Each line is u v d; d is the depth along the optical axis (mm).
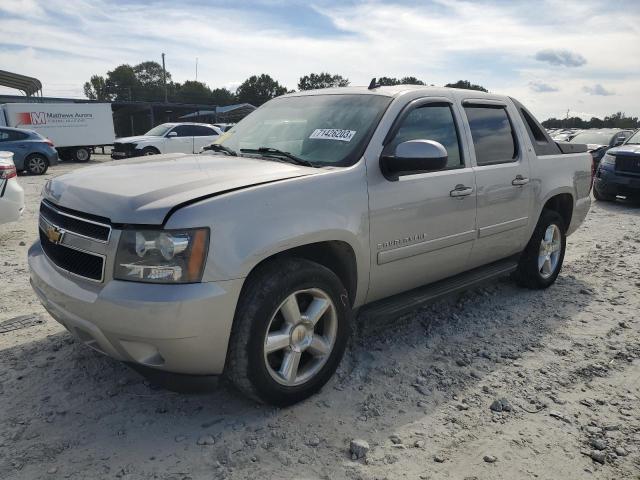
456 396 3246
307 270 2924
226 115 49000
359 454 2646
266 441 2734
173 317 2477
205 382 2738
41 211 3281
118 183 2893
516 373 3555
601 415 3090
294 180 2938
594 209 10508
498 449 2748
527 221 4672
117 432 2787
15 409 2965
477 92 4402
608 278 5680
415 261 3656
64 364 3471
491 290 5160
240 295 2756
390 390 3283
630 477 2568
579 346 3996
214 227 2568
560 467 2623
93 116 24438
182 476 2473
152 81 104375
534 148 4773
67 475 2453
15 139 16703
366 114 3578
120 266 2555
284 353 2969
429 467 2590
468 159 4031
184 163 3371
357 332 4062
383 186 3336
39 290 3059
